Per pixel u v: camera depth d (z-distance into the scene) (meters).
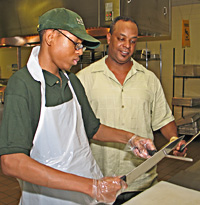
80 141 1.31
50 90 1.18
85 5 2.60
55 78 1.18
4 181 3.29
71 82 1.38
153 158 1.20
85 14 2.62
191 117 4.40
